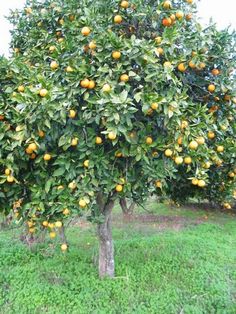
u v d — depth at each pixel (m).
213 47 3.93
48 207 3.84
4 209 4.06
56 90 3.30
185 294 4.68
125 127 3.15
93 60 3.59
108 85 3.18
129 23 3.75
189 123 3.63
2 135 3.52
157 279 4.99
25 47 4.91
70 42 3.68
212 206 12.39
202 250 6.43
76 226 8.59
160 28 3.75
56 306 4.30
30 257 5.95
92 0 3.81
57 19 4.41
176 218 10.55
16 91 3.76
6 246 6.59
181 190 4.91
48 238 7.11
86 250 6.40
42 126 3.31
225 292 4.77
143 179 3.84
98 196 4.55
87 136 3.50
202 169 3.72
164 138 3.53
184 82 3.88
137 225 9.22
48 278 4.97
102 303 4.32
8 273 5.18
